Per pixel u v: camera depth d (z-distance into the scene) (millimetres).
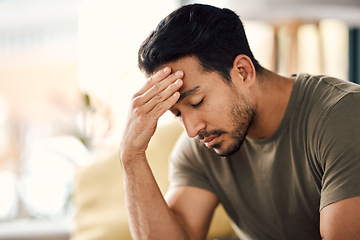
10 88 3463
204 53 981
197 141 1248
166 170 1632
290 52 2297
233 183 1213
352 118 949
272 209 1172
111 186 1668
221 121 1009
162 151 1661
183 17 1000
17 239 1747
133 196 1147
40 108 3430
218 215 1598
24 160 3029
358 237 900
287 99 1084
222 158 1217
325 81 1060
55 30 3424
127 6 2719
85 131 2215
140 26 2717
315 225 1131
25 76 3473
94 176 1691
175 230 1155
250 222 1231
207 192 1260
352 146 927
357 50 2656
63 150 2389
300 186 1090
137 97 1099
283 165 1112
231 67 1011
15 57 3479
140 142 1114
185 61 987
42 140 3086
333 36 2652
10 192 2803
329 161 959
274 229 1196
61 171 2773
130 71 2395
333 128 965
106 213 1622
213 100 992
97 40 2713
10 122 3125
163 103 1044
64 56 3414
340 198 921
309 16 2201
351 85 1023
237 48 1022
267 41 2566
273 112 1085
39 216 2686
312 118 1026
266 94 1072
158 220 1145
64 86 3402
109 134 2221
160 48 993
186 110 1011
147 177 1138
